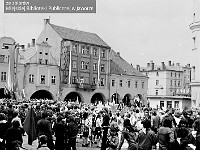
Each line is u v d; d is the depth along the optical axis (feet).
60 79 247.70
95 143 80.38
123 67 310.45
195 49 192.95
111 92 287.07
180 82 443.32
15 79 185.57
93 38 287.07
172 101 274.16
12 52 182.91
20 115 76.07
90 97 268.00
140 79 313.94
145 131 40.93
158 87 432.25
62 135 53.36
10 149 42.32
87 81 270.67
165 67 435.94
